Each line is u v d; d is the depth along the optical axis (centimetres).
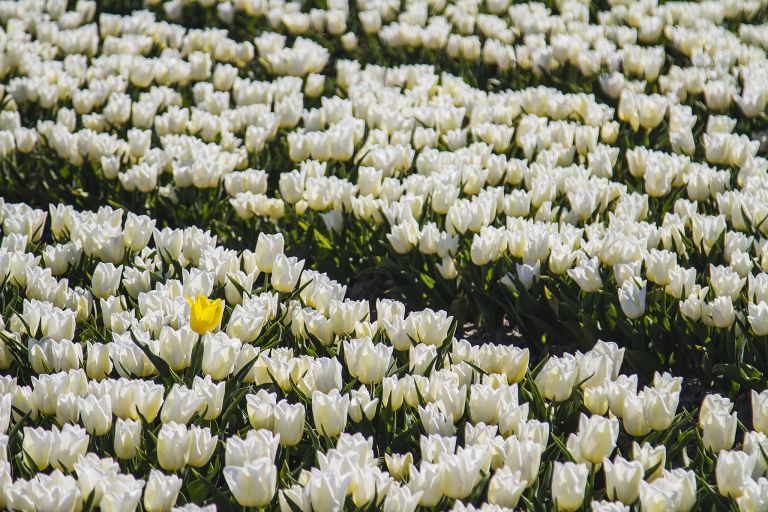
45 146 901
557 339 677
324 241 746
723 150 840
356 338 547
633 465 400
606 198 755
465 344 520
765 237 704
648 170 766
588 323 633
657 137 972
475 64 1232
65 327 525
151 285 630
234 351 480
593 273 604
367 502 390
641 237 683
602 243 641
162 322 524
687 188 789
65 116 914
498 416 463
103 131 934
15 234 629
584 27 1295
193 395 444
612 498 410
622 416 470
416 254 707
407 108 986
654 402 452
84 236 631
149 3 1455
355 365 492
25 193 870
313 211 770
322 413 445
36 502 371
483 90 1173
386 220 726
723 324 571
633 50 1162
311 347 563
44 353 496
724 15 1420
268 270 604
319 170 790
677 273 599
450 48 1242
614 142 938
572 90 1119
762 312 550
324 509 376
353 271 769
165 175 848
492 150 905
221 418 479
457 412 469
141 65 1045
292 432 439
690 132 878
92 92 980
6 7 1333
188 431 435
